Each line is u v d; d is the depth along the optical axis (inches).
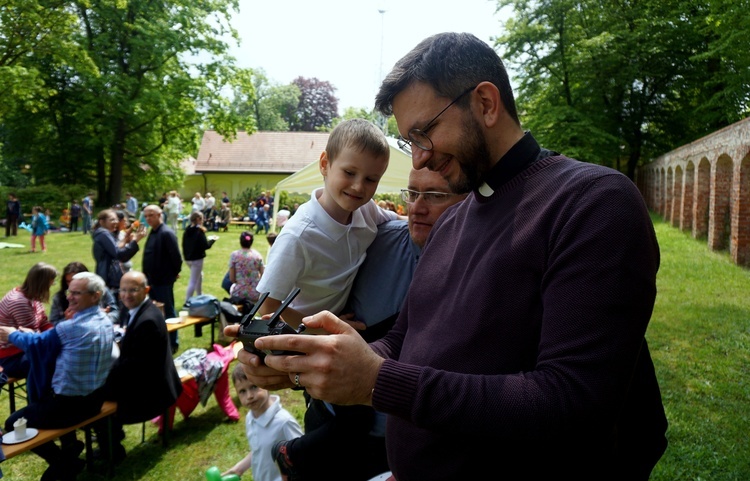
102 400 156.5
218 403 199.9
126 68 956.0
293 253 72.5
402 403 34.0
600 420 31.9
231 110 1034.1
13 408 191.3
